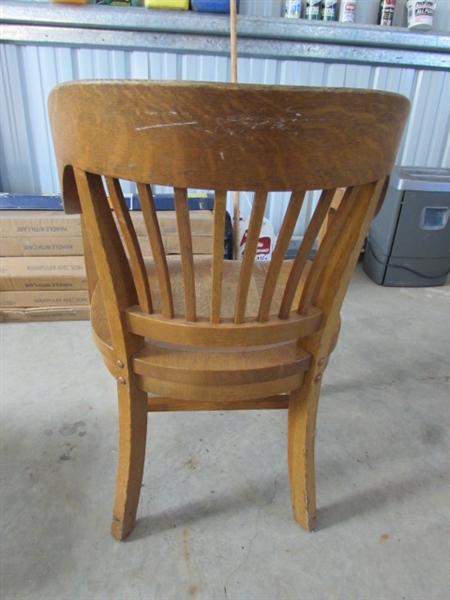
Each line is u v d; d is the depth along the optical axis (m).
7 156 1.91
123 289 0.62
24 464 1.01
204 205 1.73
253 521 0.90
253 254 0.53
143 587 0.77
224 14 1.78
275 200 2.17
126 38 1.76
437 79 2.11
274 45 1.87
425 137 2.23
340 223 0.57
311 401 0.75
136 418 0.75
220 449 1.08
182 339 0.61
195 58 1.86
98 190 0.54
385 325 1.72
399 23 2.02
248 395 0.69
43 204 1.62
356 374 1.40
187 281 0.57
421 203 1.93
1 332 1.56
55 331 1.58
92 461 1.03
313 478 0.85
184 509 0.92
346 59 1.96
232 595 0.76
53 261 1.58
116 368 0.70
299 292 0.90
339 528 0.89
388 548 0.85
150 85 0.40
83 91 0.44
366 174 0.50
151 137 0.43
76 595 0.75
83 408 1.20
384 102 0.46
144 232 1.59
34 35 1.71
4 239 1.53
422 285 2.12
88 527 0.87
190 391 0.68
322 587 0.78
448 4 1.98
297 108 0.42
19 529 0.86
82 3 1.67
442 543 0.86
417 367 1.45
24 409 1.18
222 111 0.41
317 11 1.87
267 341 0.62
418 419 1.21
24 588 0.76
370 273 2.21
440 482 1.01
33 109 1.85
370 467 1.05
